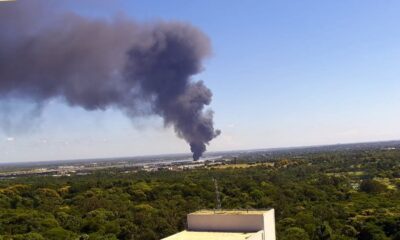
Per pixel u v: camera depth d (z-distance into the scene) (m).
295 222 87.12
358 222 86.94
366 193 127.88
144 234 83.25
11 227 91.50
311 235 79.94
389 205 103.50
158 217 92.19
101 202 112.12
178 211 99.12
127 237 85.25
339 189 134.25
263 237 44.09
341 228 85.38
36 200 124.44
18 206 118.00
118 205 109.94
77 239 80.62
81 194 130.50
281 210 98.94
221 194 118.19
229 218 45.38
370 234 80.50
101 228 88.44
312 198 118.50
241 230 44.84
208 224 45.84
